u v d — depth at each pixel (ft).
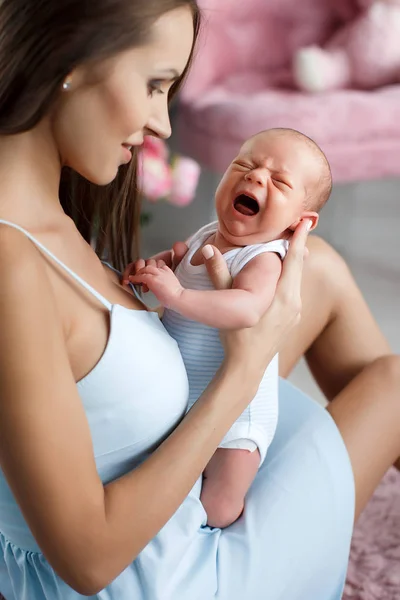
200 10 3.20
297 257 3.68
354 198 12.33
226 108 10.14
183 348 3.72
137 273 3.51
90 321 3.05
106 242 4.12
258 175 3.77
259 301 3.41
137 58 2.86
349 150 10.47
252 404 3.76
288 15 12.03
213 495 3.73
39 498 2.80
